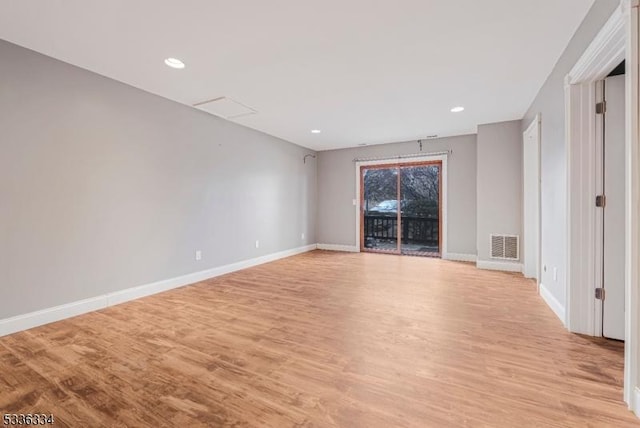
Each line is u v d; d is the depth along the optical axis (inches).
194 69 112.0
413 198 236.8
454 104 149.9
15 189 95.0
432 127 191.9
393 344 85.0
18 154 95.6
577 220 90.4
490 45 95.8
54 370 72.2
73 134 109.0
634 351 57.1
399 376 69.2
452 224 217.0
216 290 140.9
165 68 111.1
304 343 86.0
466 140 211.5
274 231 217.2
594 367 72.4
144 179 133.0
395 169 242.8
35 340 88.5
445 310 112.3
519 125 175.6
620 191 85.4
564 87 94.6
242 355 79.3
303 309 114.3
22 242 96.6
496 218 182.2
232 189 180.5
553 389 63.9
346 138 222.4
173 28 86.3
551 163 113.7
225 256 175.3
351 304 119.9
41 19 81.6
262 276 167.8
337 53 100.6
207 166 163.9
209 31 87.7
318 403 59.9
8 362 76.0
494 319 103.3
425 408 58.2
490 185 183.5
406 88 129.7
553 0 75.3
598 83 87.0
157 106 137.9
